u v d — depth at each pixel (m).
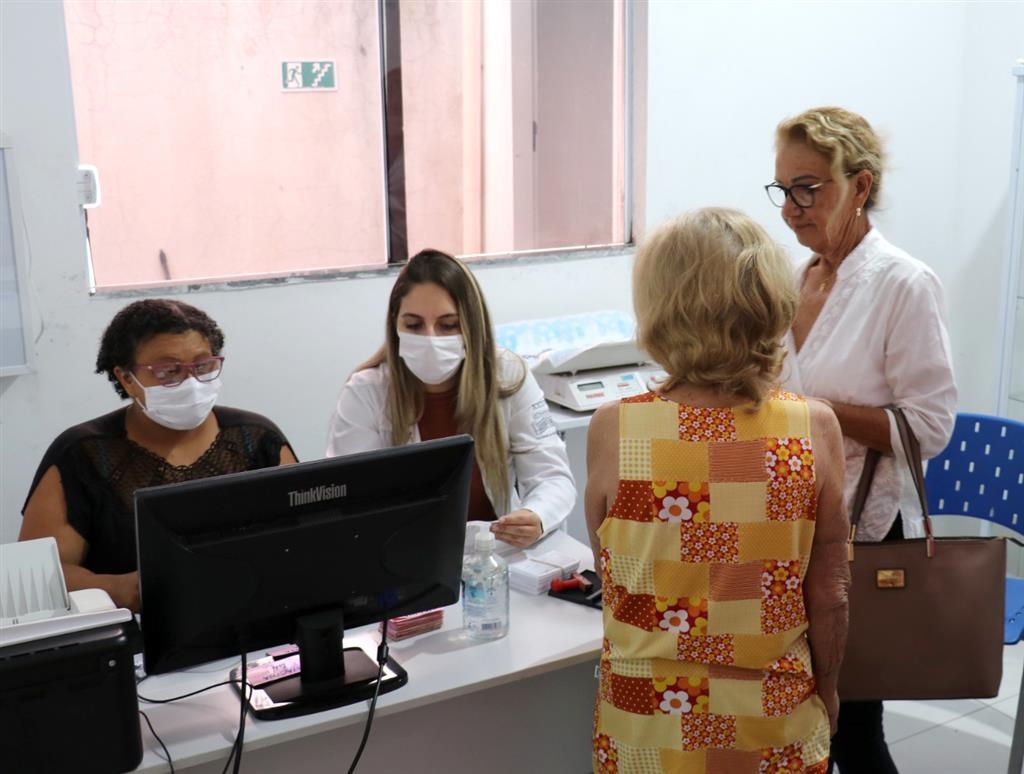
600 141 3.39
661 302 1.36
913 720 2.85
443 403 2.22
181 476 1.97
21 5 2.50
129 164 2.79
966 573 1.80
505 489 2.21
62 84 2.57
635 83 3.33
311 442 3.03
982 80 3.66
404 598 1.62
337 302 2.99
